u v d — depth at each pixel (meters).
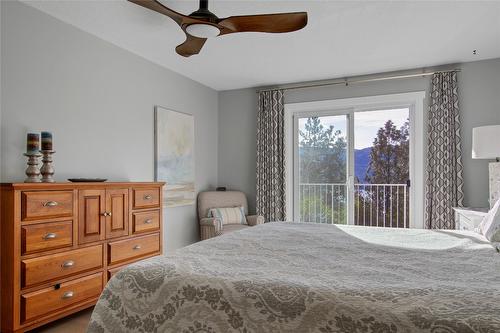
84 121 3.16
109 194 2.87
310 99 4.79
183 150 4.53
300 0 2.57
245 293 1.22
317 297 1.13
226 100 5.35
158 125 4.07
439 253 1.71
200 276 1.34
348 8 2.71
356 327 1.03
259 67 4.20
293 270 1.42
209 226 4.38
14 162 2.59
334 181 4.75
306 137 4.93
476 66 3.93
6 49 2.54
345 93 4.59
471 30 3.12
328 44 3.44
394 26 3.03
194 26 2.23
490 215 2.19
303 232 2.32
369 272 1.38
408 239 2.09
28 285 2.25
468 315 0.95
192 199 4.71
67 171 2.99
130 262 3.07
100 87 3.33
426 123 4.17
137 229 3.15
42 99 2.79
